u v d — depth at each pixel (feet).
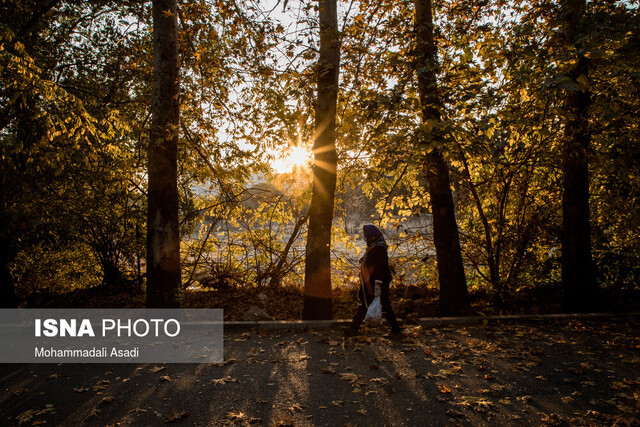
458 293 23.63
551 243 26.71
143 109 35.19
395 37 22.65
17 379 15.31
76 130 26.11
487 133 20.92
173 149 22.59
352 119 20.88
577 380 13.94
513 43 19.21
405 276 31.22
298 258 31.32
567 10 16.93
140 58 32.19
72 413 12.43
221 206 30.50
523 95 20.68
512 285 26.61
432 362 16.16
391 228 30.91
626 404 12.04
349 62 22.41
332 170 22.47
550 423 11.12
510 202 26.84
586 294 22.71
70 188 29.50
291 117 26.04
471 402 12.48
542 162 23.32
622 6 17.02
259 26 23.04
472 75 20.02
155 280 22.20
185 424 11.60
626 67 17.31
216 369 16.03
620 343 17.74
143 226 32.50
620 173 21.61
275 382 14.57
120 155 30.48
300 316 24.49
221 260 31.60
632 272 24.93
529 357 16.33
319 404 12.72
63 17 31.68
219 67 25.64
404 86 19.53
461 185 26.66
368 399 13.00
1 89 25.45
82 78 32.81
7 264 25.34
